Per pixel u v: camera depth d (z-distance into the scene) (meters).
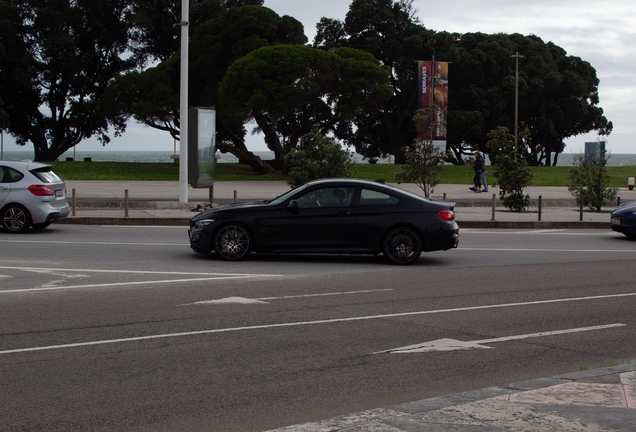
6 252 12.23
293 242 11.64
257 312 7.83
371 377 5.51
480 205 25.22
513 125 64.56
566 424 4.12
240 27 46.88
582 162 24.11
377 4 61.62
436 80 46.47
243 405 4.80
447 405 4.56
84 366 5.67
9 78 58.03
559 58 71.94
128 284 9.45
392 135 68.12
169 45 60.56
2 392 4.99
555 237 16.70
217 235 11.72
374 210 11.71
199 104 51.09
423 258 12.73
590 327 7.37
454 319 7.66
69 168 43.19
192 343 6.45
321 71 42.75
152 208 21.02
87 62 61.19
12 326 6.96
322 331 7.00
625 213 16.03
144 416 4.55
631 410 4.39
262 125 48.66
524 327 7.34
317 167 22.39
